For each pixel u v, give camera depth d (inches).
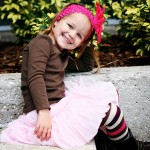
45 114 84.9
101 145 96.7
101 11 94.6
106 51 141.7
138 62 128.6
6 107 102.1
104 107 87.5
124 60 130.6
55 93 91.4
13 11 145.2
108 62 128.4
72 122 86.2
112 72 106.8
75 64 103.8
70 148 84.7
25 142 86.4
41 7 138.0
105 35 146.6
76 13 91.1
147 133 109.5
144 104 106.9
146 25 116.8
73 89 94.4
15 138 87.0
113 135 91.1
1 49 150.4
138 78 104.5
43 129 84.0
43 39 90.5
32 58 88.0
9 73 111.4
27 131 87.5
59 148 84.7
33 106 90.0
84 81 101.7
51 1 133.2
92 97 90.6
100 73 105.8
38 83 85.8
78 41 92.1
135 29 129.7
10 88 100.8
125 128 91.4
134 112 107.2
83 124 86.1
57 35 92.0
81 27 90.9
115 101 92.0
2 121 103.0
